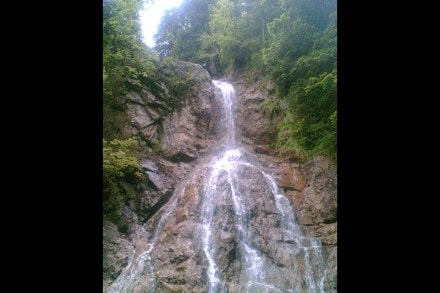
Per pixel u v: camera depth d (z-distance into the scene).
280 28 12.36
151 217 11.08
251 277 9.87
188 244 10.04
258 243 10.42
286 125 12.47
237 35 15.41
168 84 13.22
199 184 11.26
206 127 13.44
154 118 12.29
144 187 11.20
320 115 11.42
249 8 15.58
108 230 10.12
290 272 9.88
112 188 10.56
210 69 16.86
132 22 10.10
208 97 13.80
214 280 9.56
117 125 11.24
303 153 11.79
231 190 11.12
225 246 10.09
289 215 11.06
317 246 10.34
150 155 11.83
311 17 12.01
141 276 9.70
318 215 10.77
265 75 14.04
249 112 13.91
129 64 11.52
